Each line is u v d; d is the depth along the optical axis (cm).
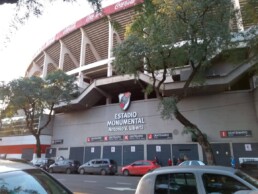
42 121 3928
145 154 2933
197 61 1781
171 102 1777
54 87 3306
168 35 1617
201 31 1579
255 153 2420
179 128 2814
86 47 3825
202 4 1510
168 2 1505
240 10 1636
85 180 1947
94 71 3738
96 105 3694
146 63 1902
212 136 2634
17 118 4378
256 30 1562
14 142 4241
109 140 3269
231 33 1739
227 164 2484
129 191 1336
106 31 3594
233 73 2462
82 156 3459
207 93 2772
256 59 1664
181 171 518
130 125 3148
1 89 3089
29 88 3125
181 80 2777
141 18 798
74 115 3766
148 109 3064
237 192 409
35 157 3547
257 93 2489
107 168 2753
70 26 3938
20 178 344
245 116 2555
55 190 376
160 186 518
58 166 3053
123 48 1803
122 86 3291
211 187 480
